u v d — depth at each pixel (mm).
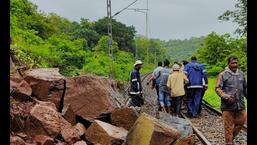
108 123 9586
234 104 8680
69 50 28359
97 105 9703
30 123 7629
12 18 26250
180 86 14938
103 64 33188
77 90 9664
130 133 8289
